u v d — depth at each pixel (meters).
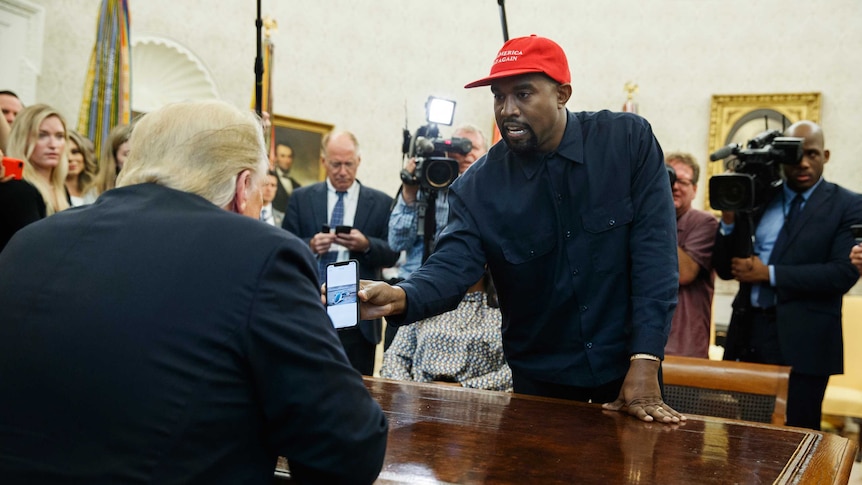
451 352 3.11
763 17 8.65
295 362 1.22
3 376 1.19
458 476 1.36
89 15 6.86
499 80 2.14
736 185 3.44
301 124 8.27
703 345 3.85
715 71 8.77
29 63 6.30
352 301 1.92
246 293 1.22
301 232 4.50
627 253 2.24
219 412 1.20
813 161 3.64
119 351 1.17
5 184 2.97
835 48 8.39
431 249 3.74
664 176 2.25
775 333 3.59
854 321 6.15
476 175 2.35
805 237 3.62
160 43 7.36
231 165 1.40
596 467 1.45
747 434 1.80
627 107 8.67
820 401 3.52
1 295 1.25
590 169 2.23
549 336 2.32
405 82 8.91
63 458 1.14
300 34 8.34
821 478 1.43
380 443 1.30
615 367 2.25
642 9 9.00
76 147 4.29
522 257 2.28
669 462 1.50
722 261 3.72
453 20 9.08
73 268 1.24
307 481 1.29
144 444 1.15
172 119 1.41
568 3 9.16
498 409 2.00
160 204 1.32
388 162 8.85
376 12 8.77
